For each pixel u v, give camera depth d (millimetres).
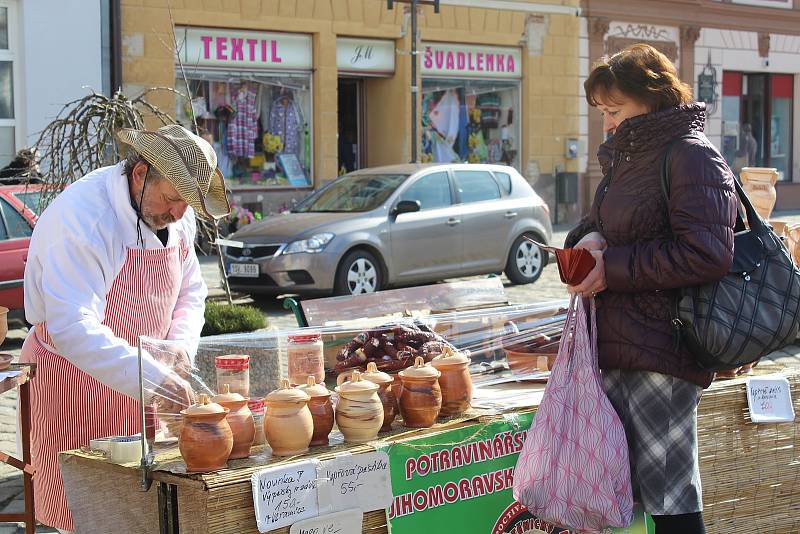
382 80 20000
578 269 3033
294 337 3529
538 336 4211
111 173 3555
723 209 2930
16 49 15031
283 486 2889
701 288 2980
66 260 3391
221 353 3367
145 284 3557
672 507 3076
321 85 18547
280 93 18297
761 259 3047
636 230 3070
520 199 13344
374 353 3873
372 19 19047
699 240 2891
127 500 3115
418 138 18422
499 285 5727
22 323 9945
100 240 3432
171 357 3211
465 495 3361
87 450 3299
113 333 3537
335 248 11375
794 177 27062
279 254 11266
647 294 3064
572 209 22391
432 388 3324
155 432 3135
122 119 8297
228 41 17484
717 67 24891
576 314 3172
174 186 3340
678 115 3006
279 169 18438
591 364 3131
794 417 4059
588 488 3082
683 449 3088
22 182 9578
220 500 2787
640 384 3096
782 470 4066
